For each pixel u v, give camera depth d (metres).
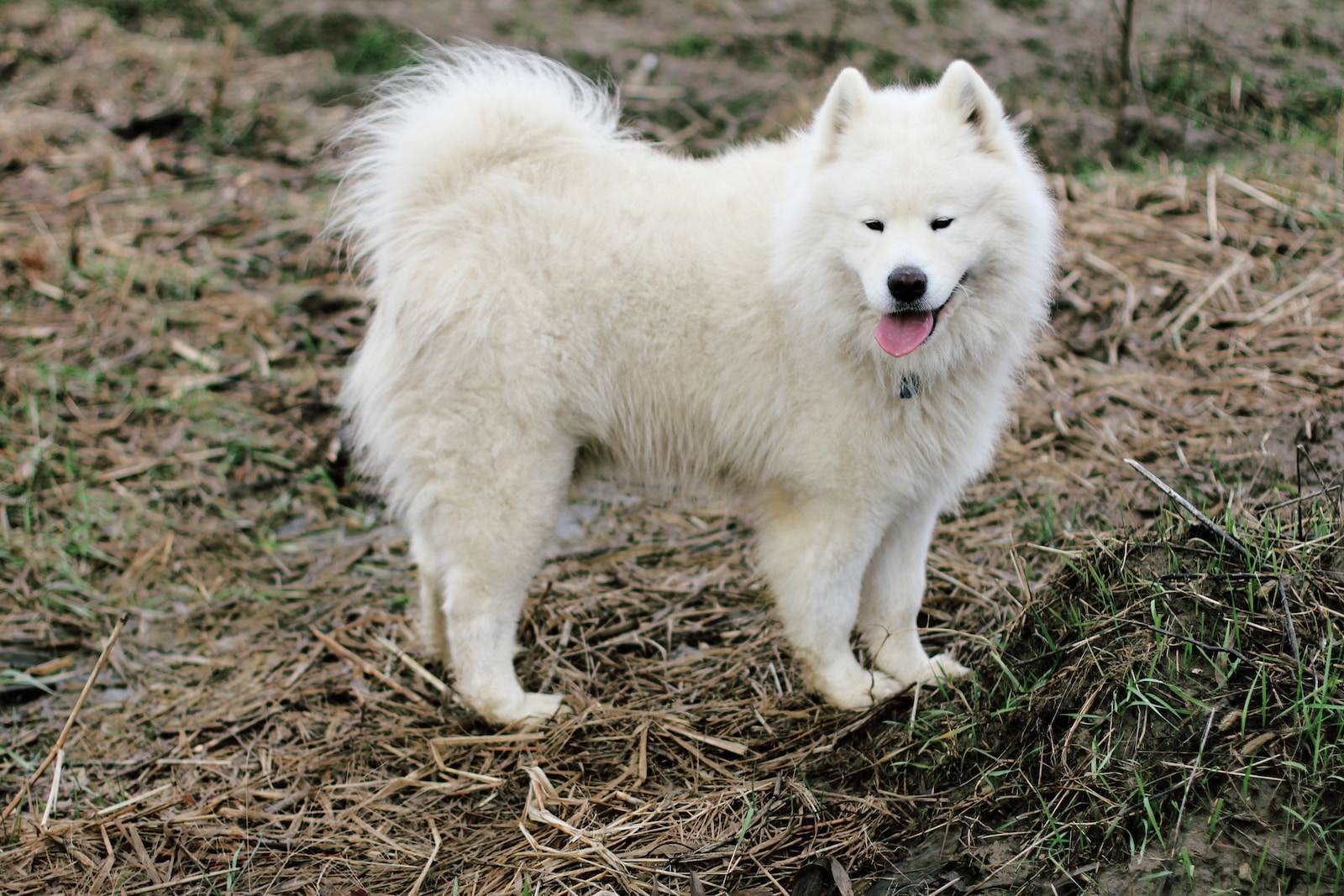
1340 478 3.43
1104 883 2.64
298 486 5.45
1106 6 9.80
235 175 7.94
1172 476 4.62
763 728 3.68
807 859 3.02
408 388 3.66
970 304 3.37
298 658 4.33
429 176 3.64
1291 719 2.69
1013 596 3.97
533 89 3.72
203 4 10.45
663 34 9.61
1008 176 3.30
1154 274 6.12
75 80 9.10
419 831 3.41
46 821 3.48
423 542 4.02
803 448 3.52
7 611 4.57
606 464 3.94
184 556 4.96
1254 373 5.26
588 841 3.21
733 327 3.50
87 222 7.25
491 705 3.80
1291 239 6.25
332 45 9.74
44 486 5.24
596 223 3.55
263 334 6.33
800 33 9.58
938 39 9.48
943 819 3.03
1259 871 2.50
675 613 4.40
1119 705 2.88
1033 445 5.14
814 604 3.61
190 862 3.34
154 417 5.74
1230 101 8.13
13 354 6.00
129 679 4.26
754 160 3.72
